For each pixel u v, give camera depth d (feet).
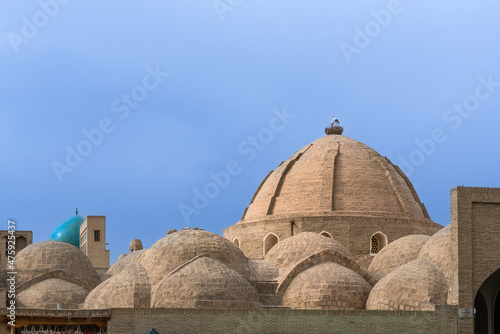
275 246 180.86
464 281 143.64
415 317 143.43
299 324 141.79
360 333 142.51
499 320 161.68
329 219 194.18
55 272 182.60
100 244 261.44
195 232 169.58
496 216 146.30
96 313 139.13
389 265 175.01
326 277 160.97
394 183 204.85
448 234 158.30
